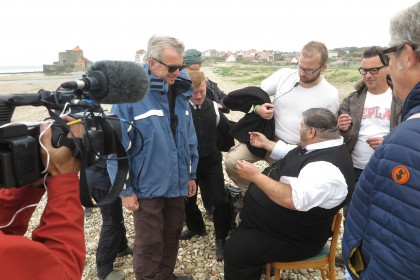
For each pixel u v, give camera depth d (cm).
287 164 265
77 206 121
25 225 142
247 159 367
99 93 134
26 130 110
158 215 264
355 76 2780
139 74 146
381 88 318
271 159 362
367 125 326
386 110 315
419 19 123
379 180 129
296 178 240
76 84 123
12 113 114
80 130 124
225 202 354
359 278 147
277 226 252
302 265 270
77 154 119
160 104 254
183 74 275
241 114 1264
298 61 329
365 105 329
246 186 375
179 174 274
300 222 246
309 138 255
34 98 118
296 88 337
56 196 117
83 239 121
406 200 118
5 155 100
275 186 235
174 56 243
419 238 115
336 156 242
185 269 346
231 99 359
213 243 392
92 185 290
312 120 251
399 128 127
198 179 369
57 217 115
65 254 112
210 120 347
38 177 112
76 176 123
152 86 248
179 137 270
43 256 100
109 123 140
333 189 231
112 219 312
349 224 152
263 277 328
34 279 99
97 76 133
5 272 93
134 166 252
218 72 6216
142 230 263
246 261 267
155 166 252
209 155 354
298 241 255
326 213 243
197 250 379
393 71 137
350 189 244
